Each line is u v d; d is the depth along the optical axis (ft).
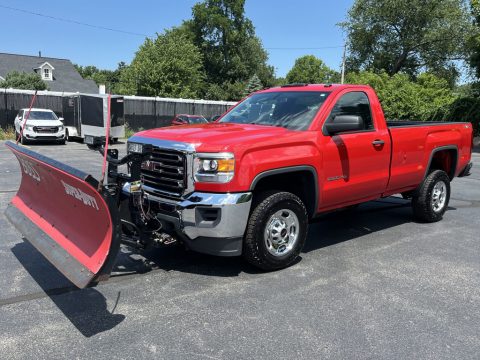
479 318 12.66
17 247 18.20
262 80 229.86
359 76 114.62
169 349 10.77
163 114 103.45
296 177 16.60
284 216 15.87
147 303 13.26
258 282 14.97
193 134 15.07
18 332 11.46
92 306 13.01
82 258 11.75
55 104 88.53
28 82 131.03
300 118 17.12
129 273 15.65
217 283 14.85
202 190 14.16
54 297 13.58
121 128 76.64
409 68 135.13
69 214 13.05
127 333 11.49
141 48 154.20
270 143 14.84
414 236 20.88
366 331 11.79
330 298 13.79
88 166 44.42
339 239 20.29
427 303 13.57
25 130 71.46
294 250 16.15
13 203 17.03
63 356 10.41
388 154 19.52
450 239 20.47
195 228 14.14
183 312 12.71
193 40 211.82
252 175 14.29
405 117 98.48
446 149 23.41
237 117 19.24
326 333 11.64
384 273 16.01
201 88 179.22
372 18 130.11
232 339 11.27
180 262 16.79
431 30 124.06
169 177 14.84
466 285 15.02
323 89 18.33
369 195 19.44
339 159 17.21
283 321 12.25
